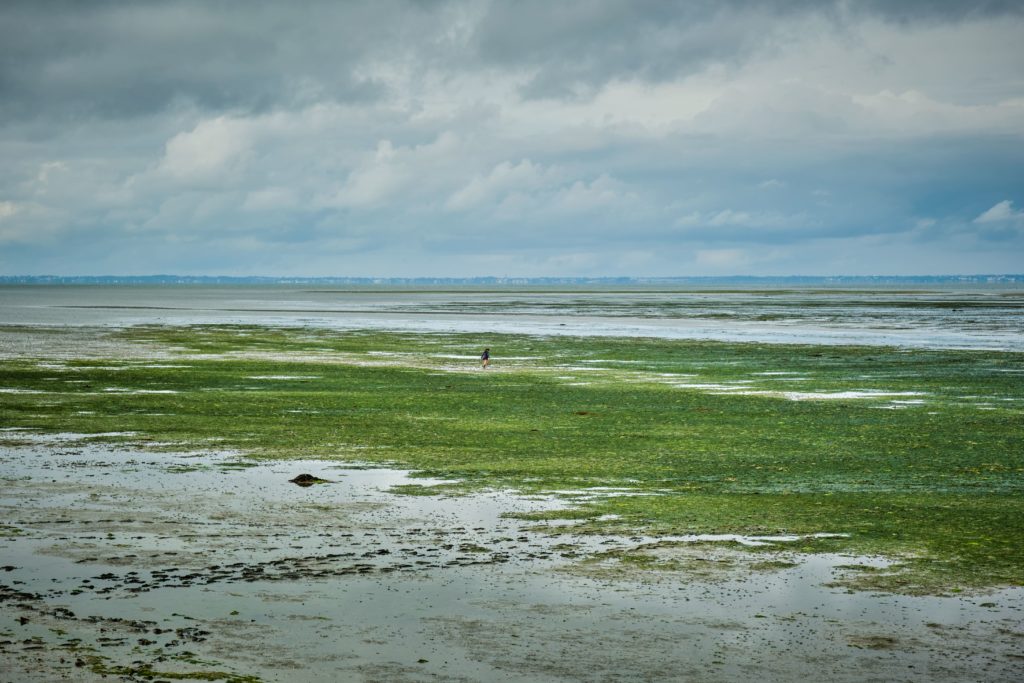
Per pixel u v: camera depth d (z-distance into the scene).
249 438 26.84
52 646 11.20
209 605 12.70
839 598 13.07
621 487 20.31
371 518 17.53
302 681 10.30
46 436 26.98
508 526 16.97
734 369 47.84
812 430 28.31
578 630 11.90
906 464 22.83
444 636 11.67
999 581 13.75
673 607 12.73
